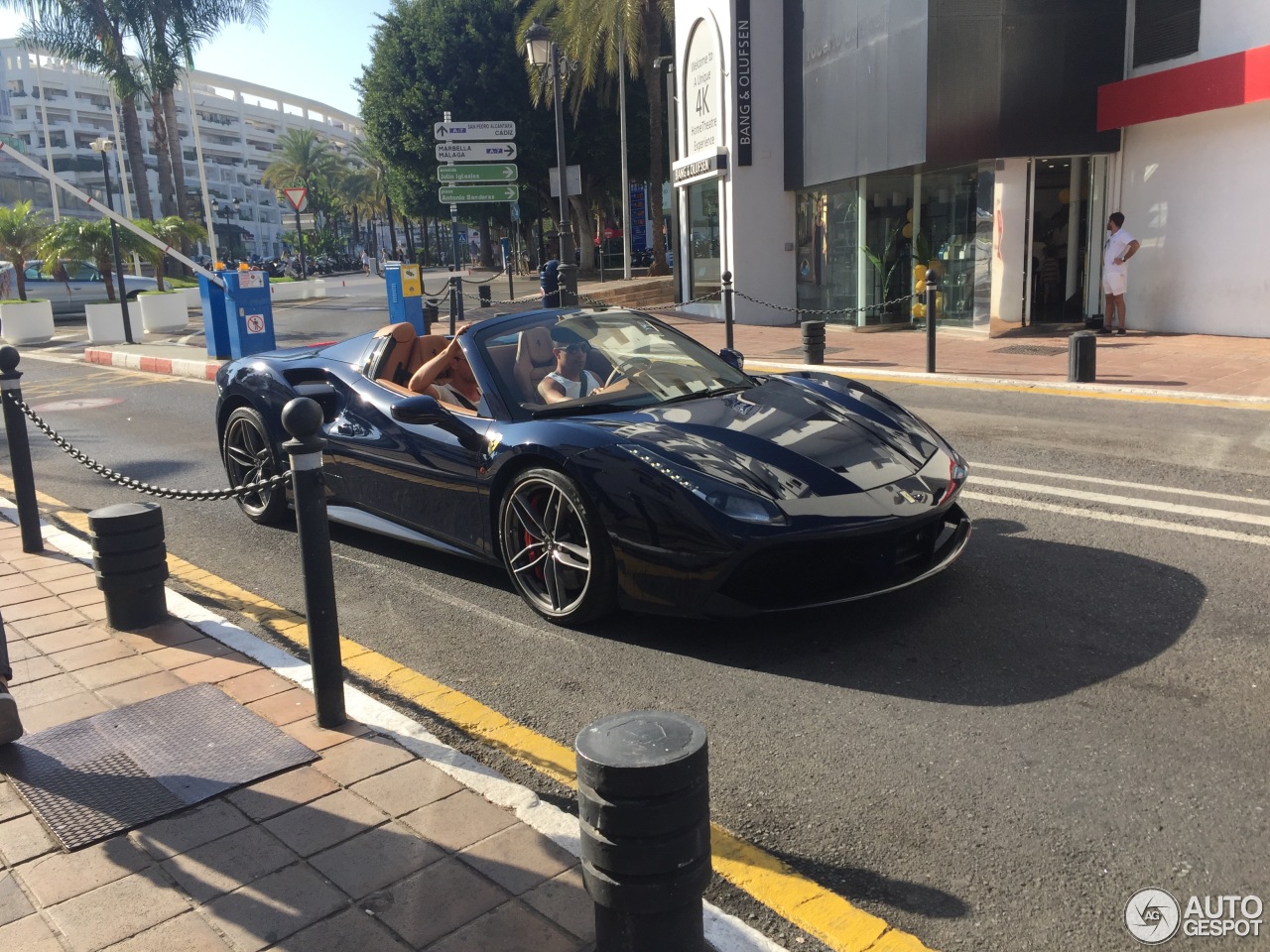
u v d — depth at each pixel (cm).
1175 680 324
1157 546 455
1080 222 1380
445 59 3294
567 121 3347
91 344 1847
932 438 421
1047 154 1323
